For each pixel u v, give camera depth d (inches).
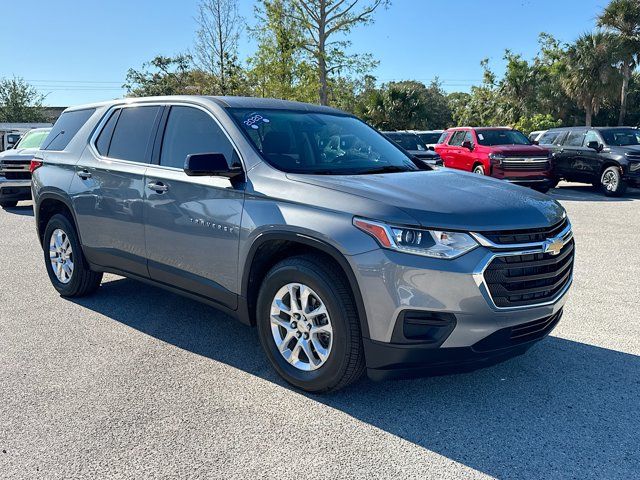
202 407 132.6
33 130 550.3
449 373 125.3
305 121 173.8
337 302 126.9
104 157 192.9
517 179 557.9
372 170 157.8
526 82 1728.6
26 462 110.3
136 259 179.8
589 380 147.6
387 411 131.0
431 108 2652.6
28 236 366.9
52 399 136.2
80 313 201.0
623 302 215.5
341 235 124.6
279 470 108.0
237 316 152.6
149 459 111.6
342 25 1132.5
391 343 121.3
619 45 1455.5
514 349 128.9
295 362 139.9
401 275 118.6
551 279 131.9
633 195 588.4
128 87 1727.4
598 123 1836.9
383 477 105.9
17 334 179.9
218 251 151.4
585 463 110.5
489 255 119.6
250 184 145.7
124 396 137.9
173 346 170.4
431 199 128.0
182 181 160.7
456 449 115.5
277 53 954.1
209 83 1103.0
